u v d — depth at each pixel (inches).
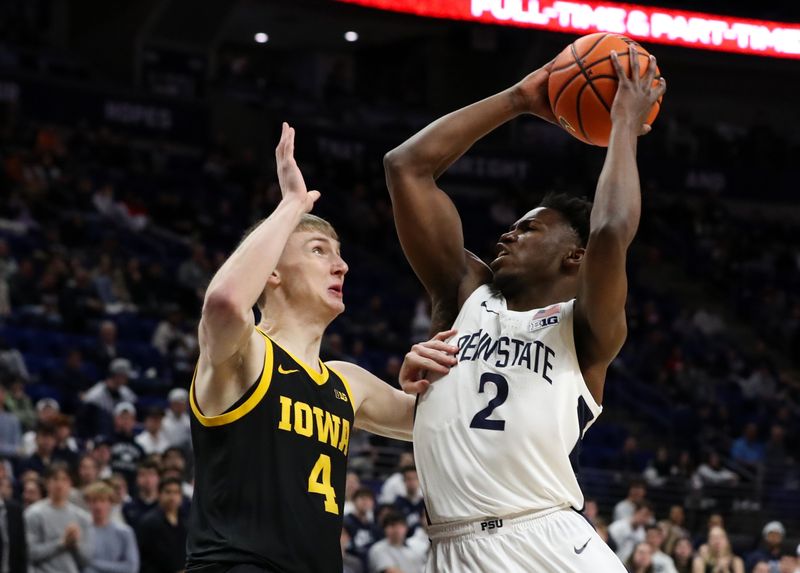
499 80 981.8
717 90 1026.7
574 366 128.4
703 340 800.3
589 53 132.1
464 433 128.3
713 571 411.2
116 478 320.2
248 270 121.9
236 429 126.5
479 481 126.5
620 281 122.6
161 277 613.3
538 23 812.6
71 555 296.0
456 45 978.7
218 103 873.5
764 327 854.5
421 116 973.8
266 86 948.0
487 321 133.8
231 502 125.3
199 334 128.8
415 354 134.6
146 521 300.2
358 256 800.3
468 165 946.7
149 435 397.7
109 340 516.7
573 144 981.2
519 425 126.2
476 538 126.9
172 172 789.9
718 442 653.9
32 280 565.3
